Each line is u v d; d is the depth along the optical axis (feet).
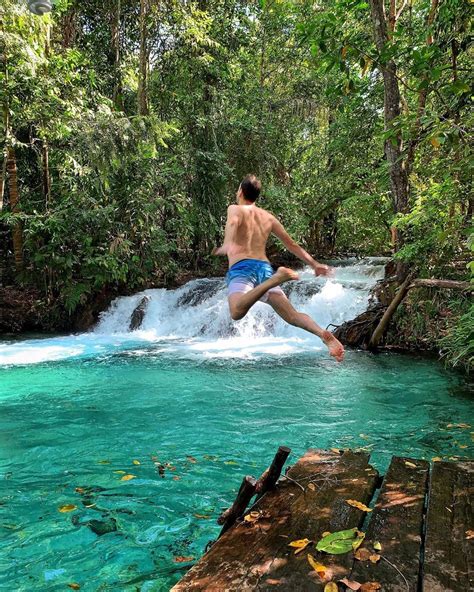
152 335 40.57
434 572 7.32
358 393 22.67
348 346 32.50
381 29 27.94
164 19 50.52
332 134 49.70
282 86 61.46
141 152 44.86
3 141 42.60
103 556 10.41
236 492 13.35
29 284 46.96
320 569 7.47
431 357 29.19
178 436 17.67
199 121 51.08
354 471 11.30
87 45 57.52
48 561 10.23
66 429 18.49
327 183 49.83
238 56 58.44
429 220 26.43
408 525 8.76
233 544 8.29
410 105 35.27
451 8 20.90
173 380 25.49
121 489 13.56
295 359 29.78
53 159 48.47
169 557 10.37
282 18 56.08
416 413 19.81
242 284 10.75
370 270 44.88
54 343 37.40
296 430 18.13
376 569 7.47
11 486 13.79
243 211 11.48
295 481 10.64
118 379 25.86
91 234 45.83
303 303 37.58
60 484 13.89
